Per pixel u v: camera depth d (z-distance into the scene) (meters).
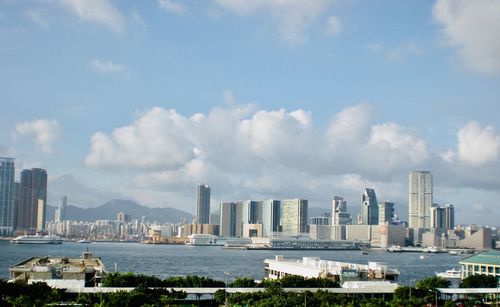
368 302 175.88
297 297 177.38
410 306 174.62
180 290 194.75
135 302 165.38
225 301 186.12
